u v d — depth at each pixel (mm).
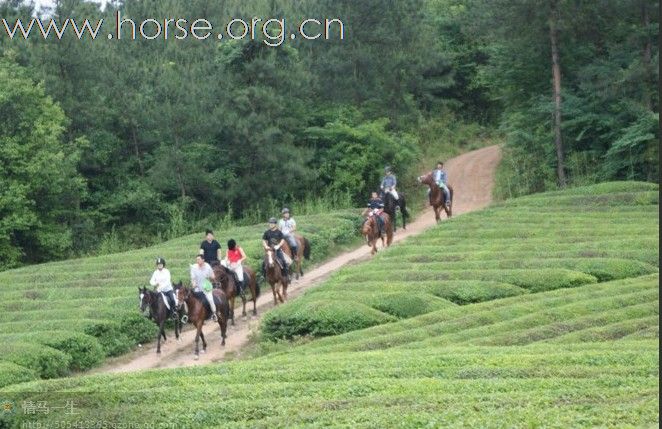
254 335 34969
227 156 62156
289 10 72562
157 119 60500
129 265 45469
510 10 58000
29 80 54906
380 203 46500
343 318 33500
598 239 43000
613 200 50656
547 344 27516
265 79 61656
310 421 19531
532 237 44781
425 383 22219
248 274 37562
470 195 63875
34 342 31938
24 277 44188
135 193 61000
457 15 85125
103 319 35281
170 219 61812
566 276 37000
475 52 83062
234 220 61812
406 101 72562
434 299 35281
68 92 60250
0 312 37031
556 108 59062
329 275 44406
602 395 19625
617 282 35875
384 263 41281
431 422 18344
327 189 63969
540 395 20203
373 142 64938
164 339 33969
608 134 58594
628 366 23109
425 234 47000
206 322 38375
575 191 53781
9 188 53344
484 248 42875
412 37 71562
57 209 58031
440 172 51219
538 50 61906
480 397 20312
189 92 61562
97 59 62094
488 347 27406
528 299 34500
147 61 69438
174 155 59562
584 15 58312
